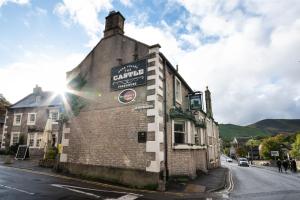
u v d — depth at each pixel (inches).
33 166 656.4
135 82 487.5
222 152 4234.7
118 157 464.4
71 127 571.5
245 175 774.5
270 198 356.5
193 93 654.5
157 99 448.8
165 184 409.7
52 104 1093.8
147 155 425.4
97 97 545.3
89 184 424.8
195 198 340.5
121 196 336.5
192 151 553.6
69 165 540.4
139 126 454.3
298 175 870.4
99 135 510.3
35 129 1050.7
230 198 351.3
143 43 505.7
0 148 1125.7
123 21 594.6
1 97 1654.8
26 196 307.3
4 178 445.1
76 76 609.9
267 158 2166.6
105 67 554.9
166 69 532.1
